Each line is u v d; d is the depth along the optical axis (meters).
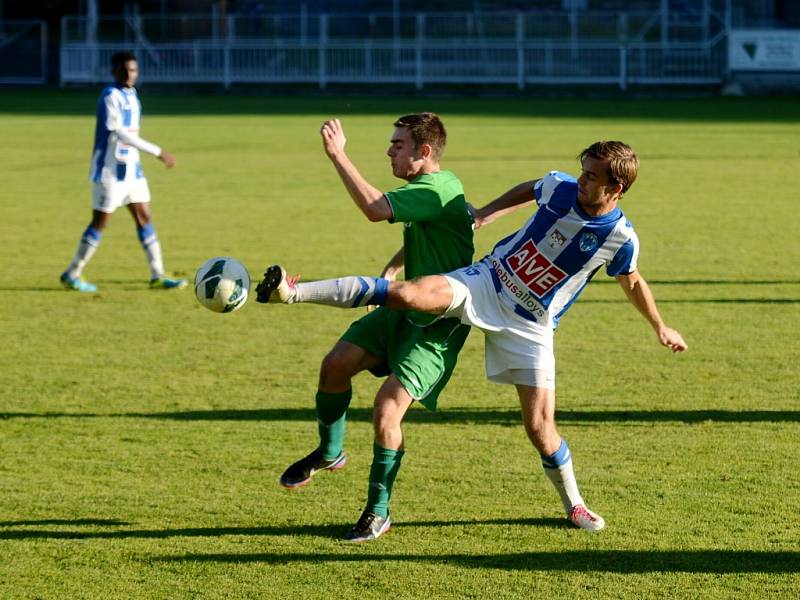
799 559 13.49
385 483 14.14
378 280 13.36
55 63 129.50
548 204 13.75
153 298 28.92
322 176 53.91
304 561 13.55
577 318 26.44
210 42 120.81
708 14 112.50
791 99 105.00
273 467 16.78
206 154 63.44
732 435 18.08
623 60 111.12
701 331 25.03
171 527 14.59
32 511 15.12
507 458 17.11
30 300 28.62
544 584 12.86
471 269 14.12
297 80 118.44
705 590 12.67
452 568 13.31
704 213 41.72
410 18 121.69
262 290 12.85
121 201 29.33
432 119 14.48
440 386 14.38
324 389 14.82
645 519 14.73
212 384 21.25
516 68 114.69
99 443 17.89
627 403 19.83
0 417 19.23
